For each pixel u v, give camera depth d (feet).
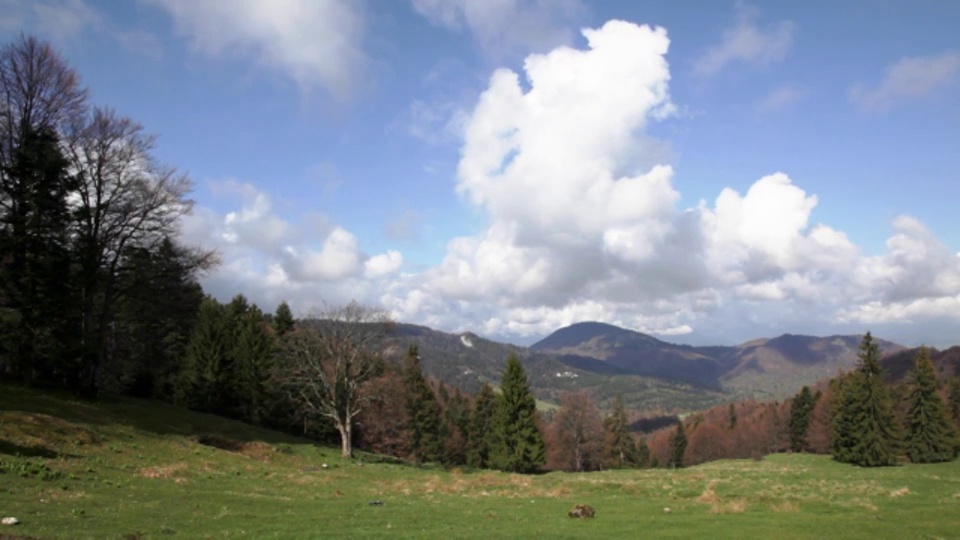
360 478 125.59
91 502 62.44
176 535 51.34
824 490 123.44
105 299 138.10
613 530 68.28
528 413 239.09
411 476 138.72
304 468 130.21
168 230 138.92
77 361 130.72
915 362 259.80
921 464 237.45
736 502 95.66
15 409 102.99
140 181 134.72
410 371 261.24
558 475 191.01
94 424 112.47
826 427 335.06
